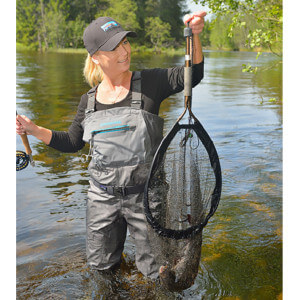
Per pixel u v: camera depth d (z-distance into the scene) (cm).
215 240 281
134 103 206
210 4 465
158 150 196
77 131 235
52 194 355
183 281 220
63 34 5472
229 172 412
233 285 230
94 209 223
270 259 256
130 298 218
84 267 247
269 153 477
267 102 868
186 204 213
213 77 1524
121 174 210
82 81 1279
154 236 209
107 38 199
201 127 206
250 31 476
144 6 6525
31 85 1152
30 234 285
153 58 3328
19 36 5369
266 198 349
